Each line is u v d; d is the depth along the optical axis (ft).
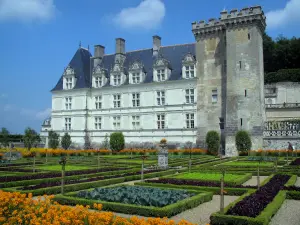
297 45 258.37
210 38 187.93
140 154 182.29
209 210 47.52
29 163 118.32
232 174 84.64
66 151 174.09
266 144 164.66
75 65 233.14
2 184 64.85
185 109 188.85
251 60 170.71
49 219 33.96
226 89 175.11
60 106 229.04
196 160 133.49
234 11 174.40
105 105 215.72
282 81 233.35
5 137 198.49
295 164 105.40
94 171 91.66
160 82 196.34
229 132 171.22
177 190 55.57
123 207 45.01
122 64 218.59
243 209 40.37
